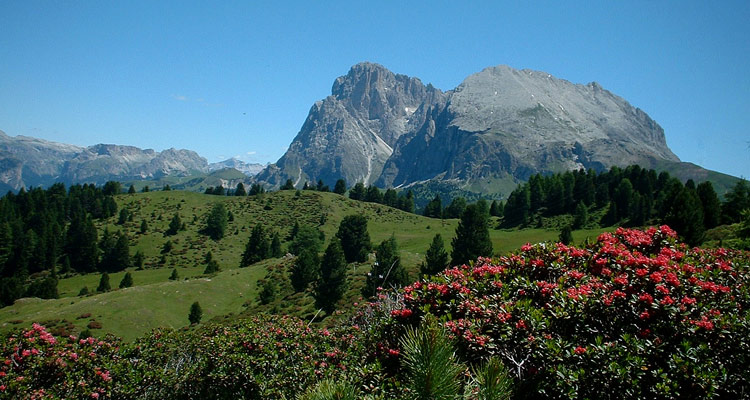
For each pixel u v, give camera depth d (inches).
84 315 2241.6
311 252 2790.4
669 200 2593.5
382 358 276.8
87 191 6599.4
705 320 219.1
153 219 6097.4
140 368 488.4
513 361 223.5
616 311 240.4
